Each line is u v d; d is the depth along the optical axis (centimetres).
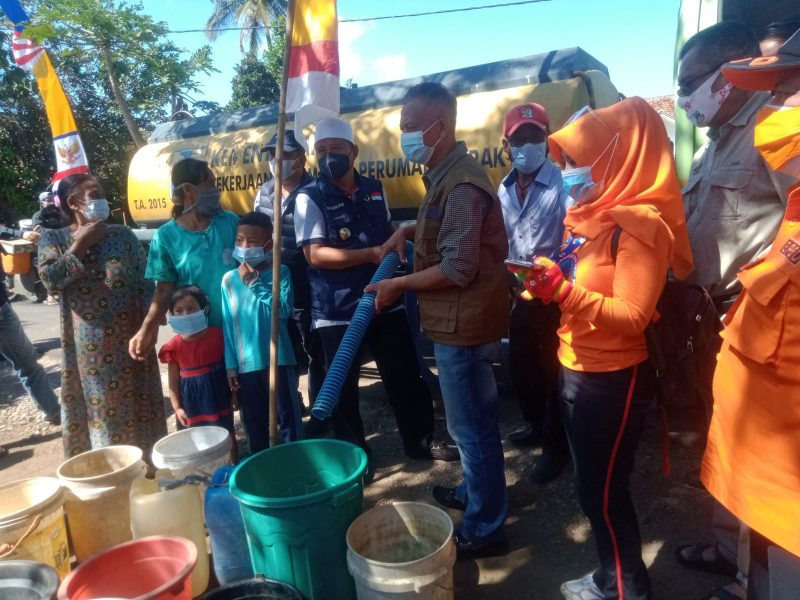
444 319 249
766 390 157
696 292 212
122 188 1806
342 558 225
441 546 208
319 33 253
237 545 252
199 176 330
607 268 196
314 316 342
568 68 409
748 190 228
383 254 302
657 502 305
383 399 473
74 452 350
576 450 210
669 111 1162
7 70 1298
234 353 327
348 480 221
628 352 199
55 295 334
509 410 431
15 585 198
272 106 580
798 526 151
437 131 246
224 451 282
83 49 1434
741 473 165
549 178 325
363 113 488
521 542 286
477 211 237
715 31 233
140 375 343
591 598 227
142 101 1567
